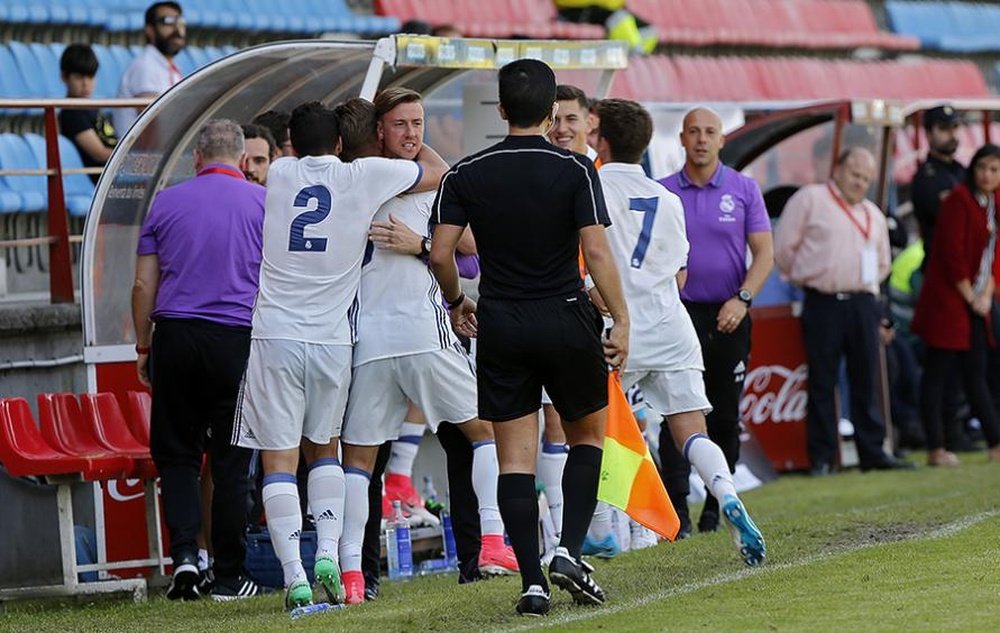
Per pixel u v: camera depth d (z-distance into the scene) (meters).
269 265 24.86
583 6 66.12
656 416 32.72
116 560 31.42
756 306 45.56
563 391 21.89
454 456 27.34
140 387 32.09
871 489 40.66
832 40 77.50
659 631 19.67
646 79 66.56
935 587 21.98
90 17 50.19
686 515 32.59
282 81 32.41
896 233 48.25
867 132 46.53
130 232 32.09
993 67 86.50
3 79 47.03
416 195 25.16
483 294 21.78
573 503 22.03
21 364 33.16
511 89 21.56
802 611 20.67
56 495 28.02
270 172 25.14
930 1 85.12
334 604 24.36
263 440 24.69
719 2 73.50
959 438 50.06
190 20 52.84
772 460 45.56
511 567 26.73
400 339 24.94
